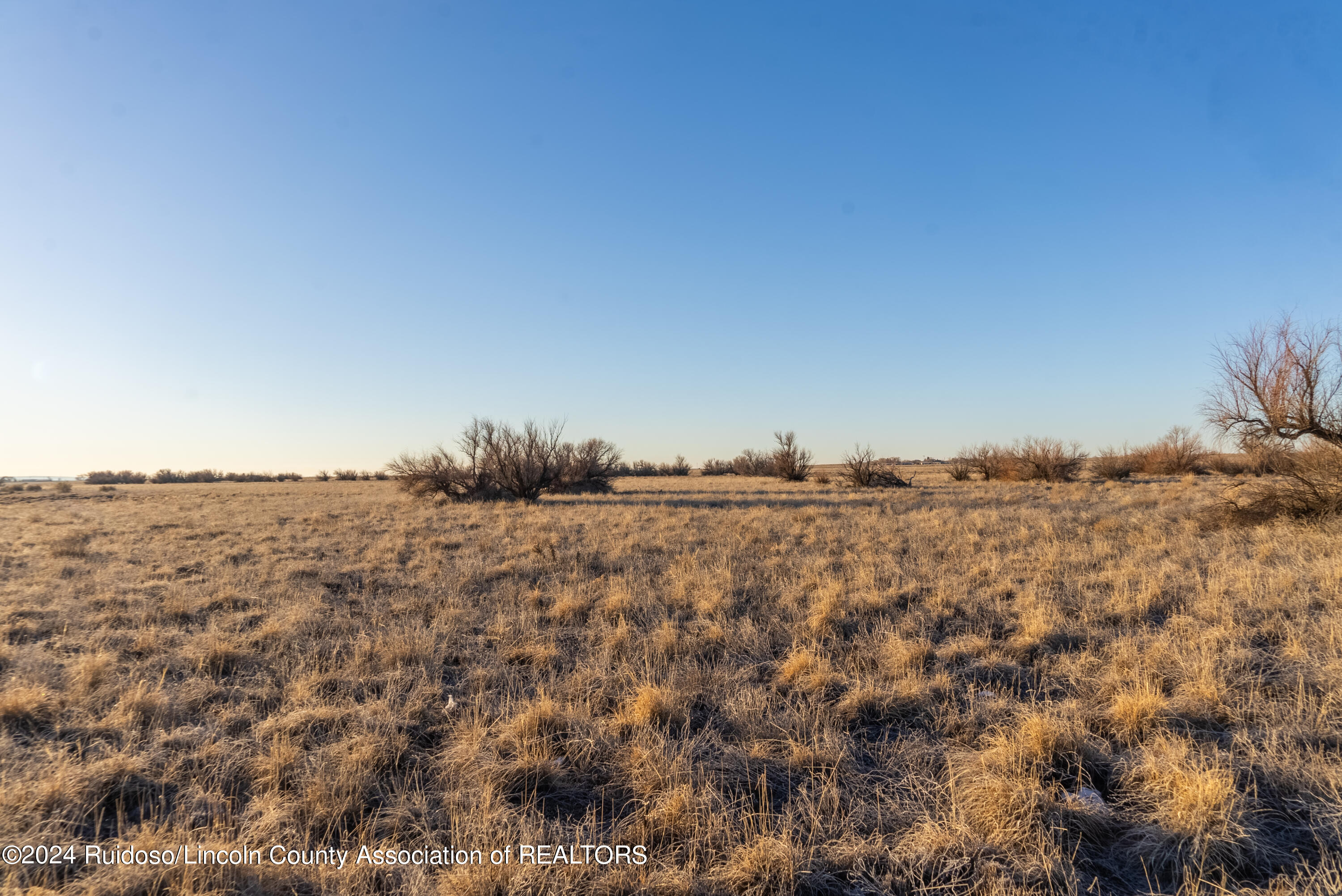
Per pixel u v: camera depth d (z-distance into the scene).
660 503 26.17
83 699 5.52
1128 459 39.47
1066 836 3.55
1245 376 13.67
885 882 3.22
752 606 8.61
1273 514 12.45
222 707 5.54
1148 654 5.91
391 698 5.57
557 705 5.18
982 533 14.16
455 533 17.41
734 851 3.40
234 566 12.60
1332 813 3.53
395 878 3.28
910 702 5.39
